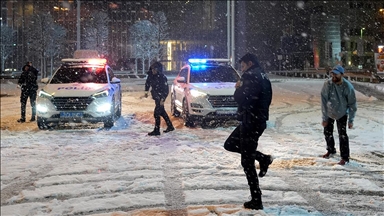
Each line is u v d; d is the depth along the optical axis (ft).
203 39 284.61
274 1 277.23
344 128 21.49
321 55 239.50
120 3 282.77
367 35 238.07
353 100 21.03
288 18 278.05
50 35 172.86
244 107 14.33
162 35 210.38
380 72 79.15
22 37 264.31
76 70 39.17
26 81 40.70
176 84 42.24
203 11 285.02
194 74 39.29
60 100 33.81
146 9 285.23
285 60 274.36
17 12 269.44
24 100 40.75
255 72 14.34
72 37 262.67
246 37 274.98
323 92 21.86
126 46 282.56
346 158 21.56
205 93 34.71
